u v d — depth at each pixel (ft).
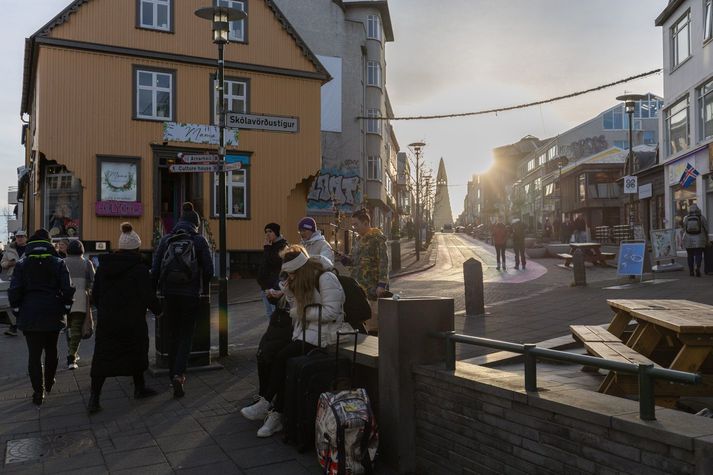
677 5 77.92
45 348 21.97
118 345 19.92
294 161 75.00
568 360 10.79
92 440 16.96
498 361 22.59
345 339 17.51
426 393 14.14
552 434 10.82
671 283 45.68
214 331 36.04
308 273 16.65
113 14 66.85
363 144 129.29
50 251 21.54
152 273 22.03
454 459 13.24
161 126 68.44
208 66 71.31
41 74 63.62
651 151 129.39
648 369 9.37
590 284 50.37
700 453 8.30
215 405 20.12
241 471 14.60
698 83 72.38
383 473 14.29
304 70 76.07
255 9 74.02
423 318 14.61
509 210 276.21
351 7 133.39
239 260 72.02
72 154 64.49
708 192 70.74
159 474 14.48
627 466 9.42
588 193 162.71
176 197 77.30
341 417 13.52
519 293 47.03
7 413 19.69
